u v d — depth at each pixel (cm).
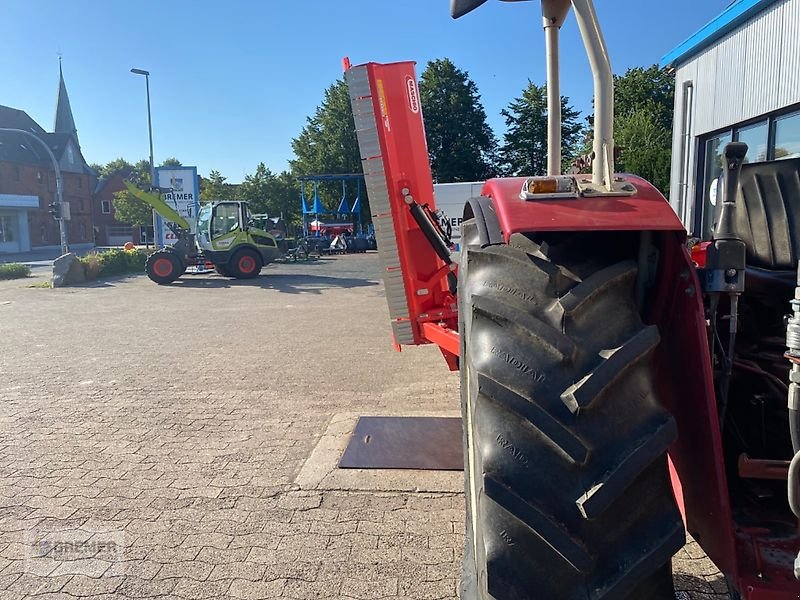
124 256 2350
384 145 448
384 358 765
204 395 607
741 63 902
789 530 170
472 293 174
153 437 489
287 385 641
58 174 2486
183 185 2727
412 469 411
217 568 306
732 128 940
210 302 1408
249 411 552
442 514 354
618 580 138
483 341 162
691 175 1059
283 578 297
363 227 5569
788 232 217
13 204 5509
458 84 5400
